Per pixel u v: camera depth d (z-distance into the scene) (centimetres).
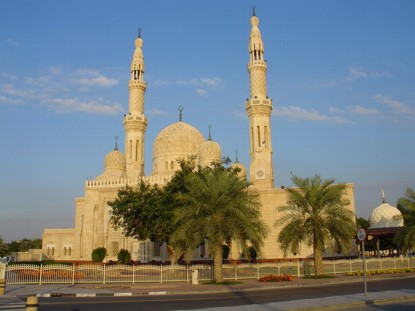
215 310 2000
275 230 7294
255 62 8338
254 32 8556
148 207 4806
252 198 4119
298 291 3078
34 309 1530
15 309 2167
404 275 4441
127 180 7731
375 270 4850
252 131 8144
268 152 7988
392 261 5334
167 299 2705
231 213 3912
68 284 3784
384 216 8975
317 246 4391
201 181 4091
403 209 5588
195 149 8944
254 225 4031
